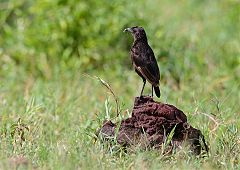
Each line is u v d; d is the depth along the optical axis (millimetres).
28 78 16406
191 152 10672
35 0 18188
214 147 10758
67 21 16984
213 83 15734
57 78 16062
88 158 10141
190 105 13297
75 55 17016
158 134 10898
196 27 20500
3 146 10836
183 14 22172
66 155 10320
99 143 10859
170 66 16547
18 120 11789
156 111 11039
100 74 16594
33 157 10570
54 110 13172
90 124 12031
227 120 12289
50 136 11992
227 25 19625
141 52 11406
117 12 17281
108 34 17078
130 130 10969
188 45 17906
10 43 17312
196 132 10992
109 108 11969
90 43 16953
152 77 11352
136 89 15531
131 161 10414
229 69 16703
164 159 10531
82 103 14500
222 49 17938
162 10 22406
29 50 17016
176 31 19828
